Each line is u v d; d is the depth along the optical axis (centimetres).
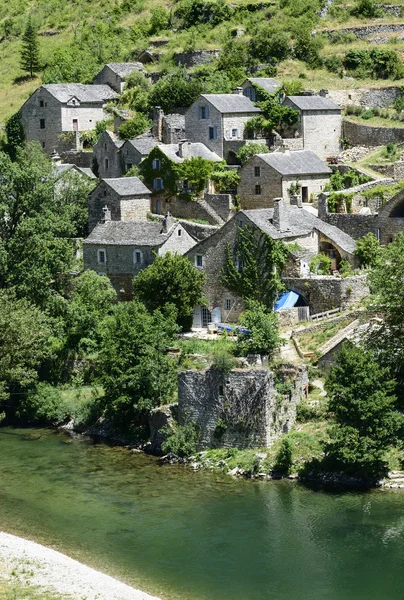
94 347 9500
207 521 6378
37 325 8956
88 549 6059
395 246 7900
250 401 7338
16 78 19200
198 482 7100
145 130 14175
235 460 7281
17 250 9912
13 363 8725
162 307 9588
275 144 12975
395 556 5800
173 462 7581
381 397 6700
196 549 5997
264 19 17738
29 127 15538
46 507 6781
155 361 8144
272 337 8044
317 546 5953
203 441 7588
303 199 11800
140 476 7319
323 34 16575
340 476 6862
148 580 5603
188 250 10194
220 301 9856
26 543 6141
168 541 6116
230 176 12056
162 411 7838
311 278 9412
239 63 15950
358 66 15550
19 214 10175
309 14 17200
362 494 6644
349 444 6688
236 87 14262
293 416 7519
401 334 7638
